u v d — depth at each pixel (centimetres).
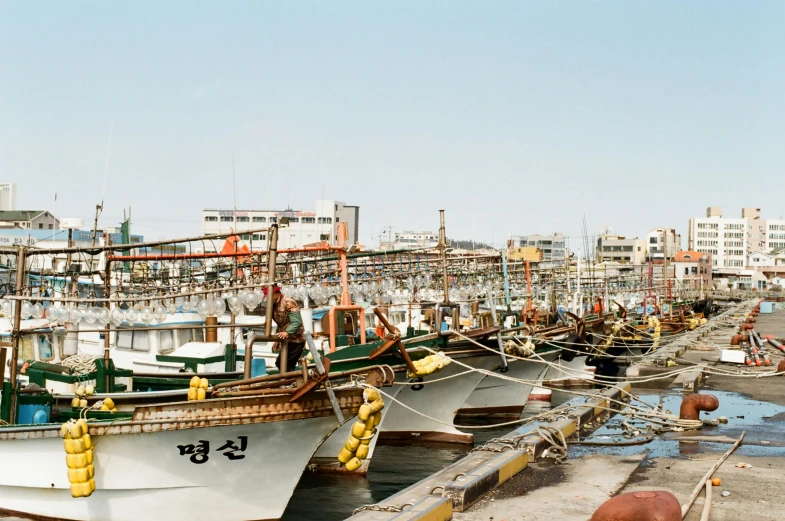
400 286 2228
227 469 1221
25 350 1852
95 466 1182
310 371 1195
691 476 1144
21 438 1211
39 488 1231
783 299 12119
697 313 7112
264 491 1257
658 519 780
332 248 1644
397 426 2019
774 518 934
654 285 6950
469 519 941
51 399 1356
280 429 1215
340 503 1475
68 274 1416
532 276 3450
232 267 1536
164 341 2011
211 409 1159
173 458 1192
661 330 4772
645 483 1105
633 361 3105
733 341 3481
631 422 1583
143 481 1199
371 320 2609
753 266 17812
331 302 2130
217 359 1795
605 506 810
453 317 2025
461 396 1997
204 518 1234
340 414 1224
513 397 2445
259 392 1180
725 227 19425
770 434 1470
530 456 1240
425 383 1825
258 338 1207
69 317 1226
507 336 2053
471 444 1978
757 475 1145
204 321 2044
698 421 1529
